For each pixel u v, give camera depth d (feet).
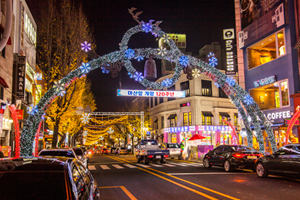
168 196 25.99
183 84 140.97
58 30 64.28
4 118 59.31
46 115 67.05
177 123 143.33
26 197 10.23
